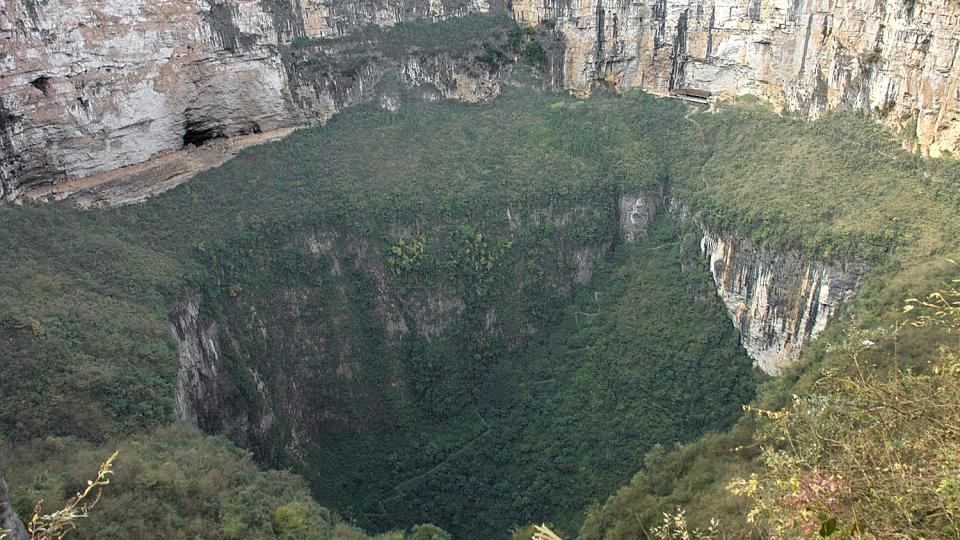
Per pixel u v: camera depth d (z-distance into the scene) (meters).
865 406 17.41
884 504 13.82
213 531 30.09
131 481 30.56
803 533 13.99
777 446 29.16
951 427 14.84
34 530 14.16
